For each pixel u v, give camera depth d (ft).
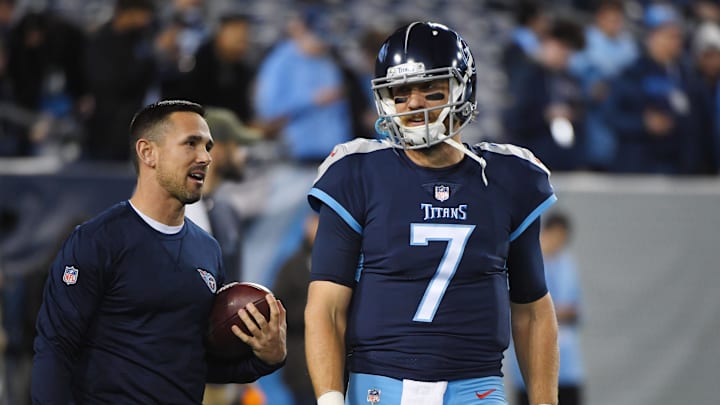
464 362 39.04
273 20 134.10
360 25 140.05
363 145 41.24
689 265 87.61
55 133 91.61
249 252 79.36
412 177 40.04
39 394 38.93
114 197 79.25
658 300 87.04
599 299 86.07
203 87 86.94
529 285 41.50
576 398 85.10
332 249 40.11
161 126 41.04
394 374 38.86
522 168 41.11
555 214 86.02
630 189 87.10
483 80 136.26
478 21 148.97
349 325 40.19
